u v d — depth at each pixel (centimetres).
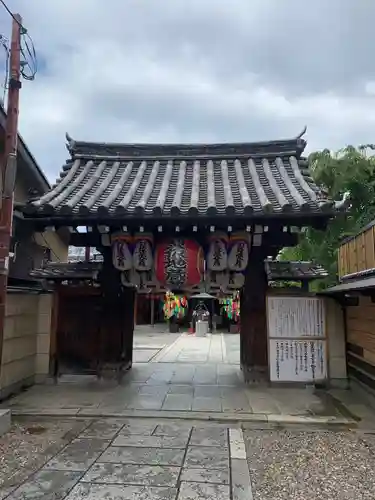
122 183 916
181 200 812
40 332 930
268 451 504
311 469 449
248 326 886
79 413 655
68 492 388
